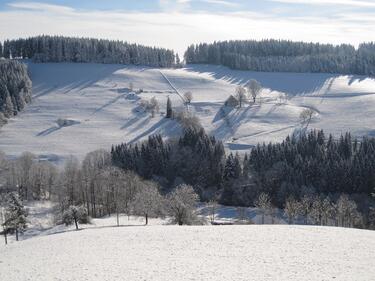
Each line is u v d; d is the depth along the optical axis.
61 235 59.66
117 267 41.75
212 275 38.91
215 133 194.25
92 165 137.25
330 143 144.75
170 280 37.78
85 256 46.47
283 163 125.44
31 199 130.88
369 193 115.69
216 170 136.88
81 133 199.50
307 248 47.44
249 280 37.50
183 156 143.00
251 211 111.44
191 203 86.75
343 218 87.50
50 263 44.34
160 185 132.00
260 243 50.00
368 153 126.88
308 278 37.72
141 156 144.75
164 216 91.31
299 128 196.00
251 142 180.00
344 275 38.34
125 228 62.00
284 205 112.19
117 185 112.75
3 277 40.19
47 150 177.88
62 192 114.56
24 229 83.62
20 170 137.62
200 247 48.94
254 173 129.12
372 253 45.34
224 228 59.16
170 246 49.78
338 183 118.12
